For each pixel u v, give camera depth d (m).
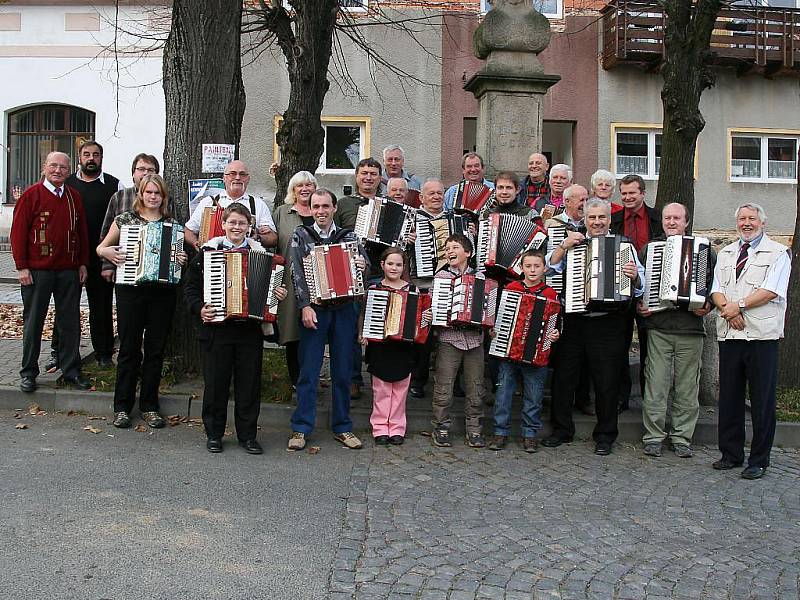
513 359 6.61
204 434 6.82
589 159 17.67
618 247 6.56
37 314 7.27
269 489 5.56
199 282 6.41
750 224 6.46
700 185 18.00
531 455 6.71
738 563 4.64
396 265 6.68
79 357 7.53
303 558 4.46
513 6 9.07
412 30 16.34
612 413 6.82
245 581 4.16
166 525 4.83
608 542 4.89
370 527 4.96
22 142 18.77
